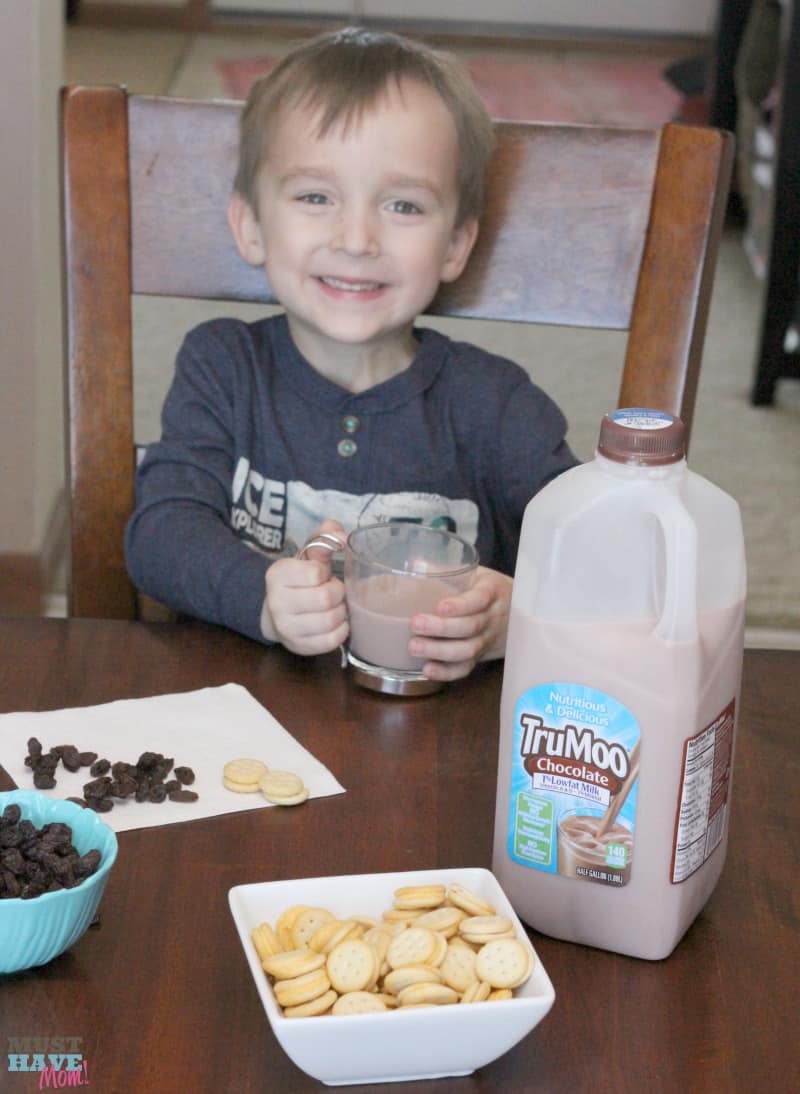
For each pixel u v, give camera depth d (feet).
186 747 2.85
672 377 4.06
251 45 23.02
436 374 4.54
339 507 4.43
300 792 2.67
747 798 2.80
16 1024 2.07
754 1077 2.06
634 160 4.04
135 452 4.17
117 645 3.30
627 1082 2.04
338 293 4.19
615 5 23.62
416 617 3.09
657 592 2.25
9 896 2.16
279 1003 1.98
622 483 2.22
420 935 2.06
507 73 22.13
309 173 4.05
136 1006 2.12
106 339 4.11
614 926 2.30
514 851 2.35
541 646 2.26
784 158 10.74
